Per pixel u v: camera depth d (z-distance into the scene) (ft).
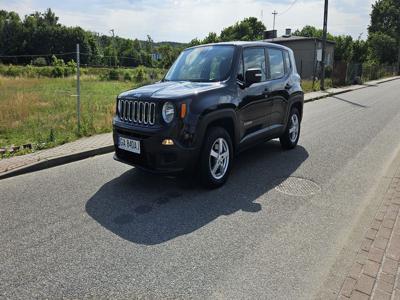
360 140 25.84
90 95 54.95
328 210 13.79
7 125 29.27
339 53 143.33
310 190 15.93
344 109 43.14
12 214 13.67
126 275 9.69
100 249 11.05
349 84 89.76
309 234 11.90
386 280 9.15
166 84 16.65
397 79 125.18
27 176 18.20
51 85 75.72
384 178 17.28
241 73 17.28
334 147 23.79
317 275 9.61
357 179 17.30
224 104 15.55
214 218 13.14
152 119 14.44
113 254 10.74
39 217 13.39
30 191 16.05
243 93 16.96
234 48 17.71
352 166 19.44
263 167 19.35
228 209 13.93
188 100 14.21
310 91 66.95
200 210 13.84
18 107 36.50
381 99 55.11
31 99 44.16
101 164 20.17
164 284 9.28
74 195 15.49
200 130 14.48
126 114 15.58
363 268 9.70
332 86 80.43
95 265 10.18
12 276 9.73
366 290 8.79
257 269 9.91
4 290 9.13
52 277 9.66
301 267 10.00
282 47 21.86
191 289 9.07
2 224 12.85
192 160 14.56
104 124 29.19
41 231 12.28
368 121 34.06
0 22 255.09
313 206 14.19
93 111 36.73
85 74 119.14
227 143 16.22
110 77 106.52
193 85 15.97
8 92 55.72
